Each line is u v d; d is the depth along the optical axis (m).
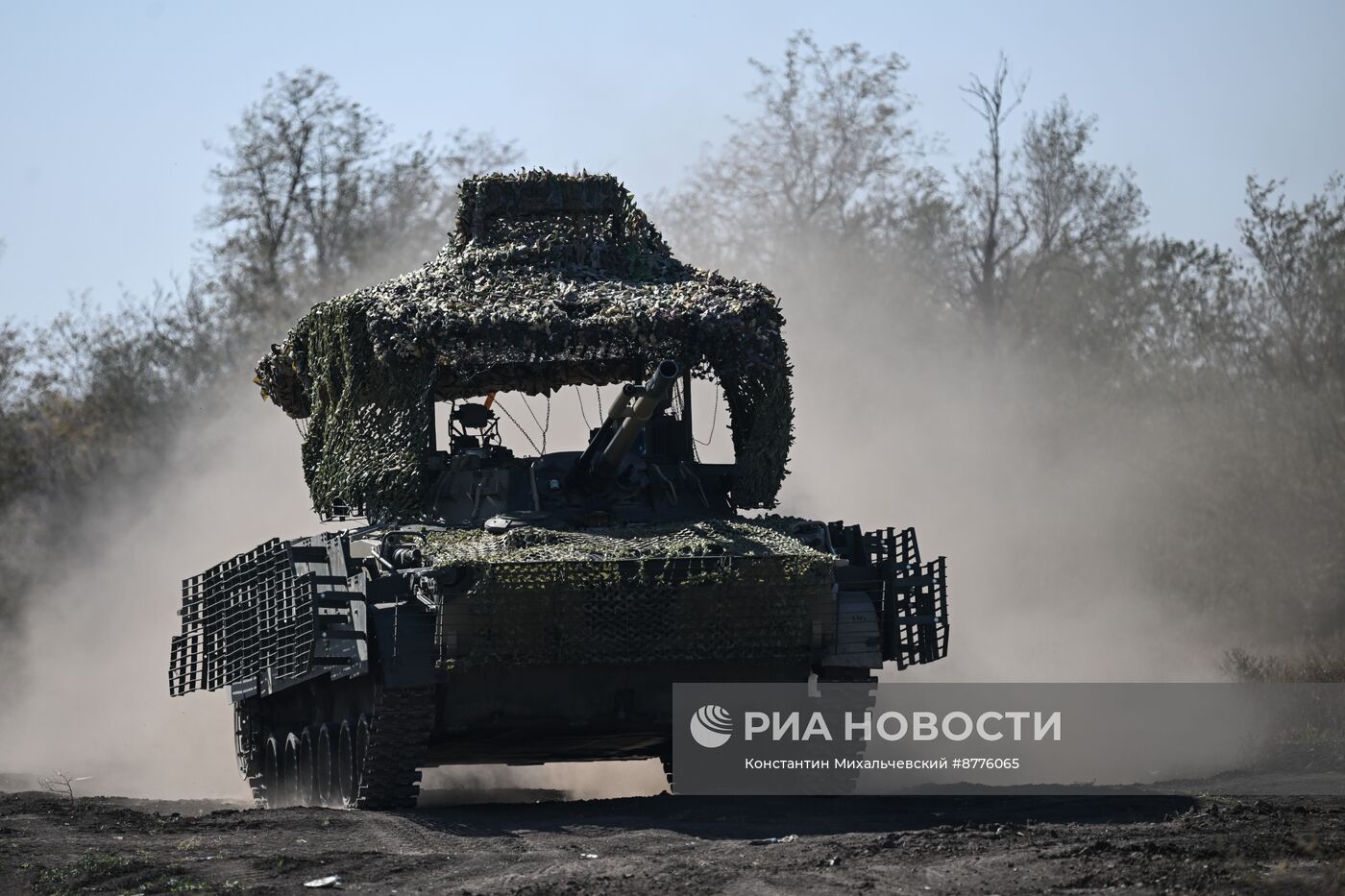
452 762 65.62
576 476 64.50
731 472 68.94
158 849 49.25
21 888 43.59
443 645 53.97
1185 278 163.00
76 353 171.00
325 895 41.16
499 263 71.62
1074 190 177.88
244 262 174.62
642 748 64.75
